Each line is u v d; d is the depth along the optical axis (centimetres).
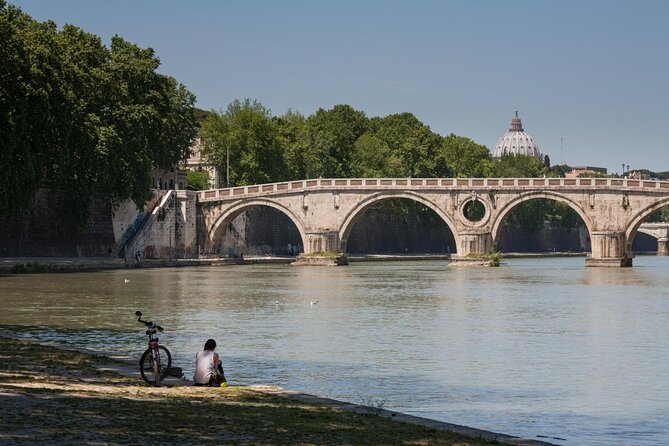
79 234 14075
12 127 10300
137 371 3834
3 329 5906
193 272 13238
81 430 2602
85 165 12194
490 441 2728
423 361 4909
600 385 4278
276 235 19525
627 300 8775
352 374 4462
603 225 15438
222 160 19050
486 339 5841
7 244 13000
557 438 3247
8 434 2497
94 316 6756
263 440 2602
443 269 15038
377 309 7688
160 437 2575
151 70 14200
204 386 3556
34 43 11450
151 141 13988
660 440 3241
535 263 18412
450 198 16050
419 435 2758
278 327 6309
